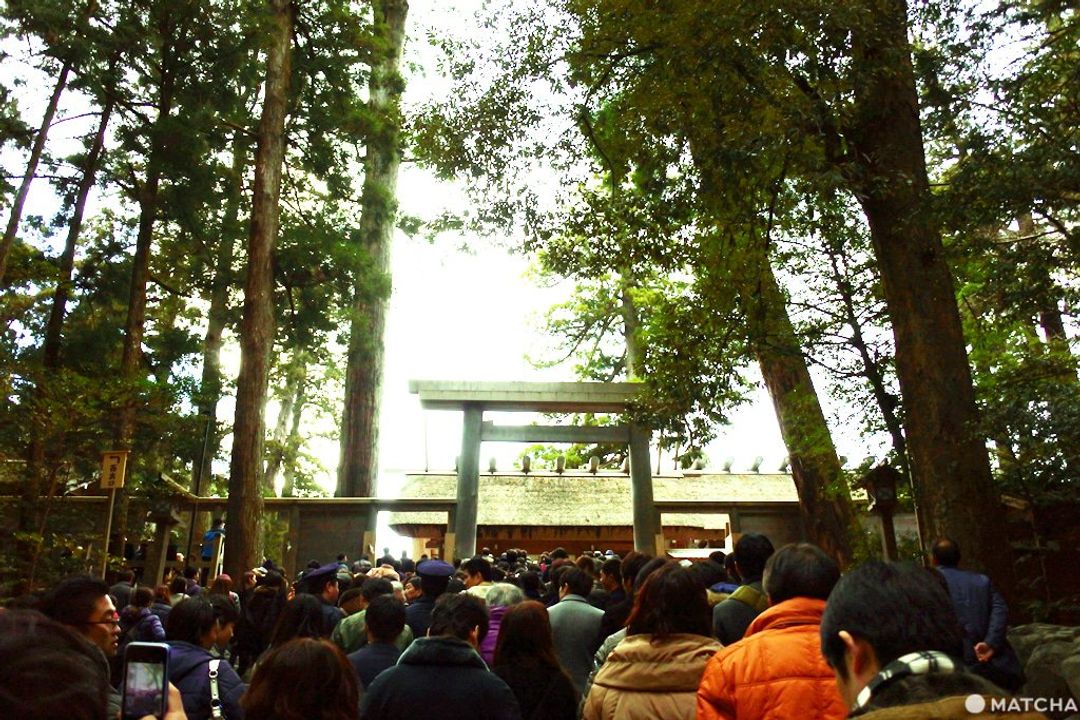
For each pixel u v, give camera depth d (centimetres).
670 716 337
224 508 2041
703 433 1401
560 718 452
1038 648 738
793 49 966
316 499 2097
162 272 2464
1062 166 780
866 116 1011
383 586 692
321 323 2144
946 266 981
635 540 1950
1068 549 1188
